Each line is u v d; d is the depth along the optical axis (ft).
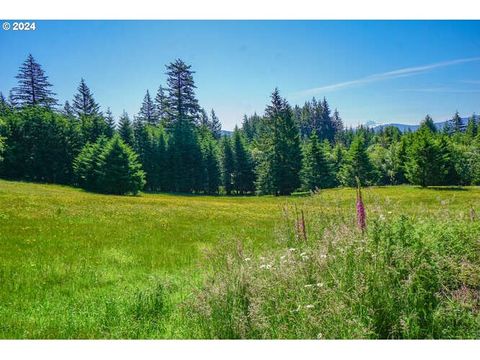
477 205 31.27
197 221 89.51
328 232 23.22
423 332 17.03
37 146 275.18
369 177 312.09
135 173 259.80
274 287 19.22
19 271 35.22
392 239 20.51
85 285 31.32
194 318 19.89
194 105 399.85
